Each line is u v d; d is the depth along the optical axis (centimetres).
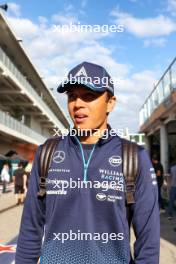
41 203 168
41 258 162
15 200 1744
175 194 1102
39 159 170
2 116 3366
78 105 166
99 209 159
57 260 158
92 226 158
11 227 957
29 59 4338
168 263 594
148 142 3784
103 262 156
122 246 156
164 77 2425
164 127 2998
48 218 163
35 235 170
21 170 1569
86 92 164
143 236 160
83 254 157
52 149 170
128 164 162
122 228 157
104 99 169
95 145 166
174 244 748
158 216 164
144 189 161
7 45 3931
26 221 171
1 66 3164
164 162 3000
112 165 162
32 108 4972
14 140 4566
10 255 627
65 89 167
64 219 160
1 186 2844
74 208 160
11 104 4541
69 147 168
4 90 3953
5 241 757
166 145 3014
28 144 5006
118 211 158
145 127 3497
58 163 166
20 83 3891
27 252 169
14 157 3694
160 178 1295
